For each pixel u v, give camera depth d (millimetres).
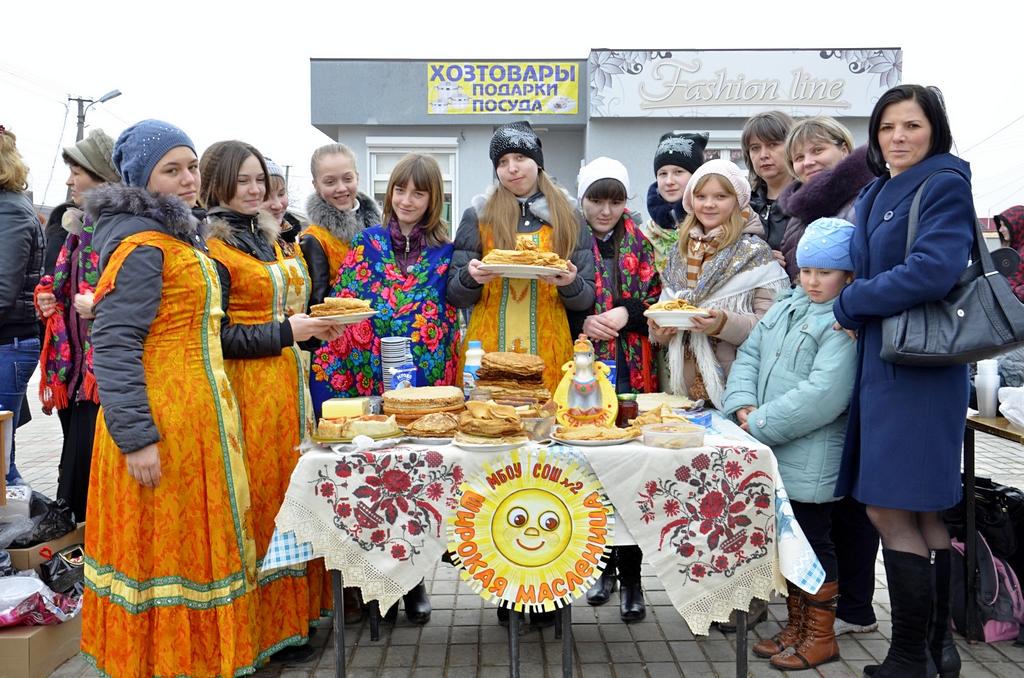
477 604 3305
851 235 2523
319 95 12688
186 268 2361
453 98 12719
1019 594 2852
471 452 2252
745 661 2281
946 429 2268
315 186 3365
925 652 2410
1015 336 2066
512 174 3082
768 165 3514
